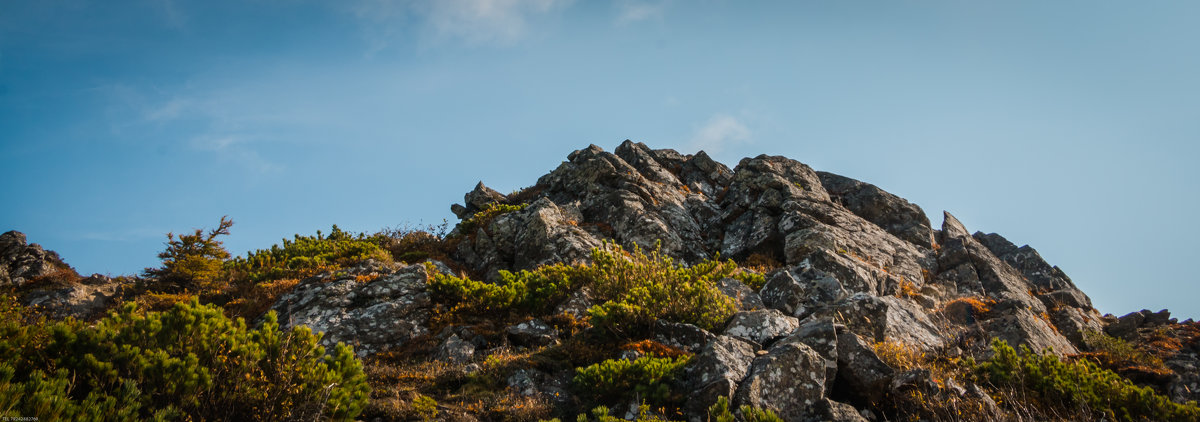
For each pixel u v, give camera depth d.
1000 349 12.23
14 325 8.96
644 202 28.75
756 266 24.17
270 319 9.98
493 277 23.02
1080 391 11.02
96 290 19.64
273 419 8.89
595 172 31.56
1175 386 13.55
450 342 14.23
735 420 9.73
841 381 11.26
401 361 14.09
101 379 8.46
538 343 14.65
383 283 17.31
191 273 20.33
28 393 7.08
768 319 13.46
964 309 18.52
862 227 26.70
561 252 22.80
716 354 11.12
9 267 21.39
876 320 14.30
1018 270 26.34
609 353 13.09
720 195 32.53
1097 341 17.50
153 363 8.67
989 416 9.99
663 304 14.64
